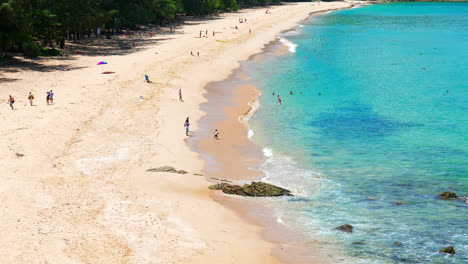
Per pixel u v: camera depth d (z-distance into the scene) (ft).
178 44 342.23
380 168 128.26
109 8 373.40
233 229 91.76
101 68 244.83
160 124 158.61
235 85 229.86
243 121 172.86
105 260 76.64
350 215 99.66
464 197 109.09
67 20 306.96
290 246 86.12
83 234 84.84
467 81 241.35
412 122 172.35
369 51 345.72
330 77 253.24
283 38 416.67
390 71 270.46
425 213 100.73
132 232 86.79
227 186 110.83
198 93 207.92
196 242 85.10
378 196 110.01
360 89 225.76
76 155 125.70
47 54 281.95
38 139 134.82
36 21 279.49
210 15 603.26
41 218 90.02
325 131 162.40
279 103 199.52
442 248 85.15
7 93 189.16
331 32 465.47
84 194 102.01
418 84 236.22
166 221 92.48
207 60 285.02
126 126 153.28
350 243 87.66
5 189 101.65
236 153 138.51
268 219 97.25
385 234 91.25
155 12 455.22
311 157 137.08
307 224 95.40
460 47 362.12
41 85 204.64
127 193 104.06
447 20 584.40
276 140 152.25
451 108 190.60
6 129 142.51
